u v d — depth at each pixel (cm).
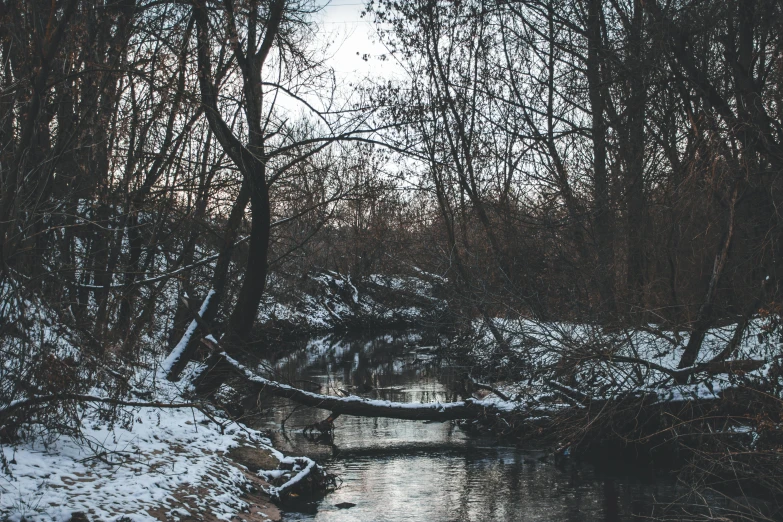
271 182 1636
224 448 1148
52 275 998
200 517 818
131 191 1359
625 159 1831
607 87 1878
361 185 1739
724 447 1049
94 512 718
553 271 1820
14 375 828
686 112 1470
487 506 1035
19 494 712
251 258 1645
